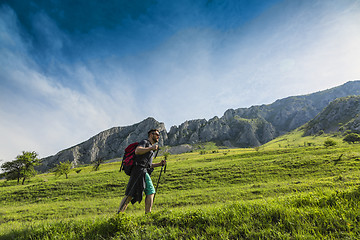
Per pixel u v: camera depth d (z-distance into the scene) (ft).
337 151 135.13
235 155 206.49
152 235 12.39
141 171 16.28
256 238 10.76
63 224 15.88
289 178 88.17
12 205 86.99
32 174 206.90
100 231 13.64
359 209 11.57
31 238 13.98
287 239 9.96
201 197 62.18
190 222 13.52
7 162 197.88
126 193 16.07
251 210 14.06
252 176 98.68
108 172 167.32
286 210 12.88
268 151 197.47
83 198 88.89
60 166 196.85
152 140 18.10
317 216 11.86
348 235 9.60
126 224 13.76
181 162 209.87
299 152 157.79
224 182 95.30
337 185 50.62
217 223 12.92
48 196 97.19
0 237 14.99
